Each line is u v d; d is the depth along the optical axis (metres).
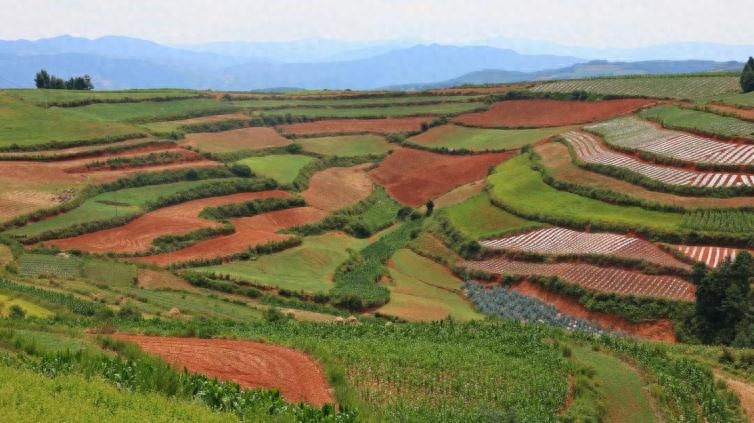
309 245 94.81
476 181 121.62
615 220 86.19
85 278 66.69
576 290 73.88
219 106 157.62
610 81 165.62
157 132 127.94
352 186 126.56
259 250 87.69
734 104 120.25
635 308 69.00
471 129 152.00
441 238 98.06
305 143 144.00
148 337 39.81
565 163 108.25
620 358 50.50
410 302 75.69
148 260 79.31
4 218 83.75
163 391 25.84
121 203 96.75
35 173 100.75
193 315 57.62
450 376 40.41
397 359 41.59
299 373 34.34
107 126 124.00
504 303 75.94
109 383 25.69
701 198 85.94
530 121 150.62
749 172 89.94
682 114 121.88
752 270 65.62
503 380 41.06
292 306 70.50
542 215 93.19
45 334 36.19
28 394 21.92
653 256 77.00
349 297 72.75
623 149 106.44
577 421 36.41
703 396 42.88
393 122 160.50
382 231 110.75
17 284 57.84
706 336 63.25
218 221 95.50
